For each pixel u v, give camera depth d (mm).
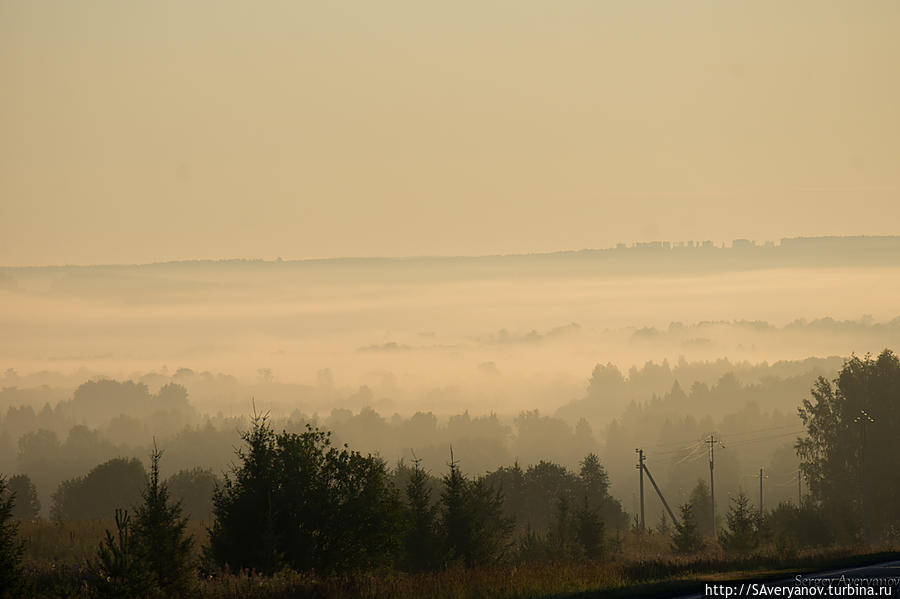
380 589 58594
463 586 59344
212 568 66000
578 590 58469
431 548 81938
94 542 87625
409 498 85500
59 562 72312
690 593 55406
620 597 53906
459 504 85188
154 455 61812
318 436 71438
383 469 71688
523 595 56062
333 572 65625
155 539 58812
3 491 59594
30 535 90250
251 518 67062
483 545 84562
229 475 73875
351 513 68375
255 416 70188
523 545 105312
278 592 57062
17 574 58000
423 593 57500
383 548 69625
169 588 57875
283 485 68000
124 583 55781
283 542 66688
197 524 101188
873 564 76812
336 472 70688
